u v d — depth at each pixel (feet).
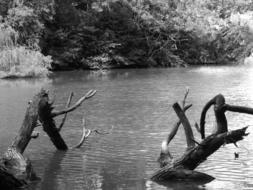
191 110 87.30
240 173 46.91
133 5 247.70
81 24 223.71
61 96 107.76
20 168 44.52
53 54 208.13
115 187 43.11
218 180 44.91
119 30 238.68
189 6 274.98
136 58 233.55
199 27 262.88
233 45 271.49
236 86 131.54
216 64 260.21
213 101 44.65
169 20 255.70
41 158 53.11
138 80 152.56
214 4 301.22
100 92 117.08
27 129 47.85
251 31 272.92
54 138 55.26
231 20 281.13
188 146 45.98
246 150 55.62
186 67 232.53
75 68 218.59
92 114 83.10
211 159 51.96
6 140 62.18
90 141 61.57
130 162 51.44
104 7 236.84
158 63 242.37
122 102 98.94
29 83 142.61
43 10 198.59
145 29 246.88
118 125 72.74
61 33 212.64
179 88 126.62
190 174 44.70
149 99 103.81
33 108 48.62
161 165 47.11
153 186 43.37
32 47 191.93
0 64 166.91
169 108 90.17
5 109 88.43
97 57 220.84
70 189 42.68
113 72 196.03
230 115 81.25
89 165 50.21
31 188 43.11
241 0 305.73
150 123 74.38
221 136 44.16
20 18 188.75
